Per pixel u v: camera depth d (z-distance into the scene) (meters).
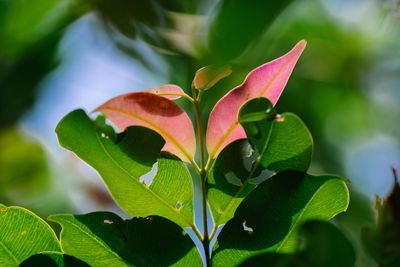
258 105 0.60
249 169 0.61
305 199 0.60
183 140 0.61
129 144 0.61
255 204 0.60
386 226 0.58
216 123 0.61
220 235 0.60
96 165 0.60
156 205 0.61
